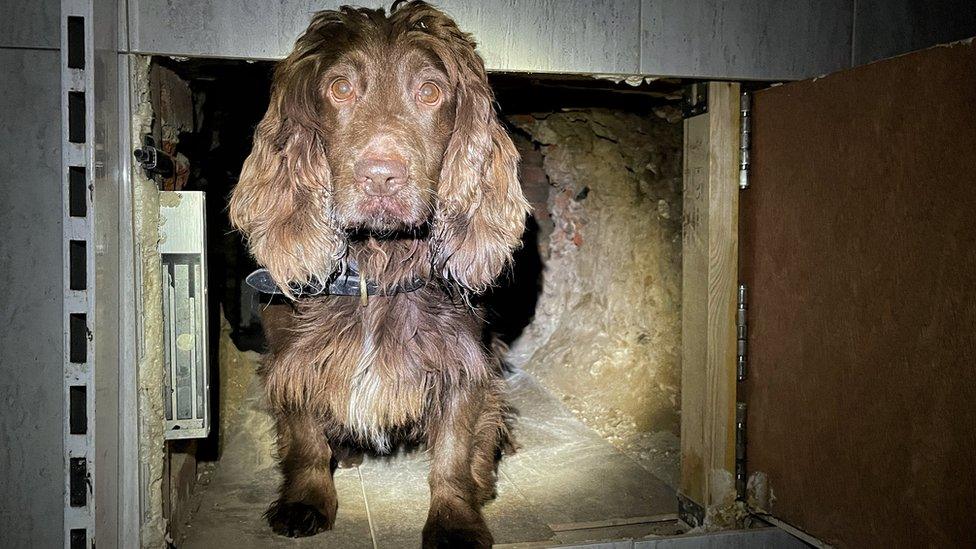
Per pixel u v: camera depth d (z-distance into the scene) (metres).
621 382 4.28
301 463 2.72
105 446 1.95
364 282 2.40
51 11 2.19
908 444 1.99
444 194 2.30
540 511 2.92
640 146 4.37
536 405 4.29
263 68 2.76
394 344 2.43
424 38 2.18
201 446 3.37
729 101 2.52
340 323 2.46
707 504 2.62
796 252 2.36
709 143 2.53
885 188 2.04
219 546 2.53
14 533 2.29
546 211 5.52
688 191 2.68
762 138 2.49
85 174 1.85
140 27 2.08
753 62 2.44
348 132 2.12
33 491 2.29
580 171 5.03
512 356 5.17
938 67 1.88
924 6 2.57
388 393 2.42
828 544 2.27
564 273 5.31
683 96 2.70
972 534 1.81
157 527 2.22
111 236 1.98
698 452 2.66
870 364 2.10
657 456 3.54
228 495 2.99
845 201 2.17
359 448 3.35
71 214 1.85
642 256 4.36
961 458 1.84
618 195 4.65
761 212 2.51
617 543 2.45
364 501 2.95
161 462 2.26
